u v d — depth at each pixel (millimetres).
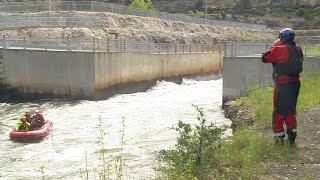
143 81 34375
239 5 86625
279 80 8328
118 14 49406
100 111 23812
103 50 30609
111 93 29281
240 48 23156
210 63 48531
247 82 22141
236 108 17812
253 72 22078
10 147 16047
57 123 20422
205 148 8141
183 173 7250
